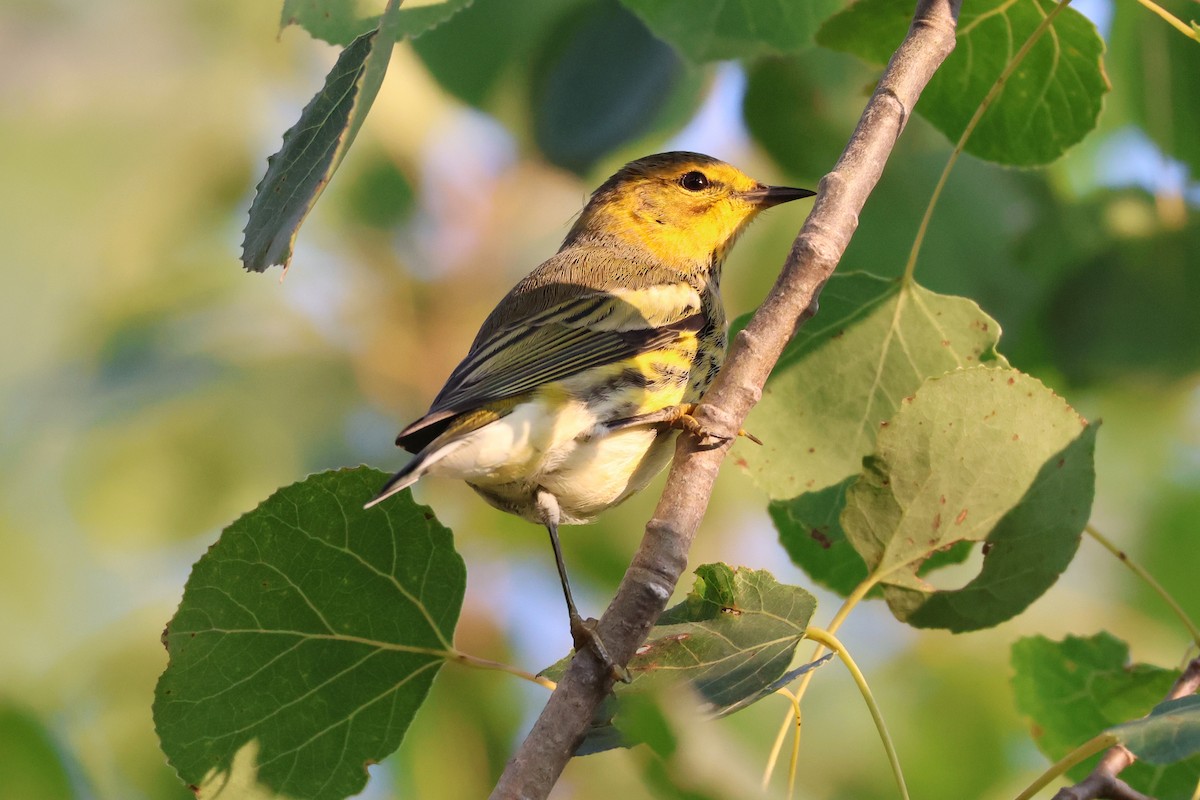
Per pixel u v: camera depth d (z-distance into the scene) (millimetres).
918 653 12328
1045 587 7234
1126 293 10625
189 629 7219
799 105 10906
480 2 10953
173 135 12781
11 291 13562
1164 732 5762
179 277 12648
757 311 7051
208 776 7145
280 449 11914
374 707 7266
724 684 6367
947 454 7191
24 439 12156
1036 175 11086
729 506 12305
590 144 11320
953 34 7621
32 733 9742
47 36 12781
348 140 5941
